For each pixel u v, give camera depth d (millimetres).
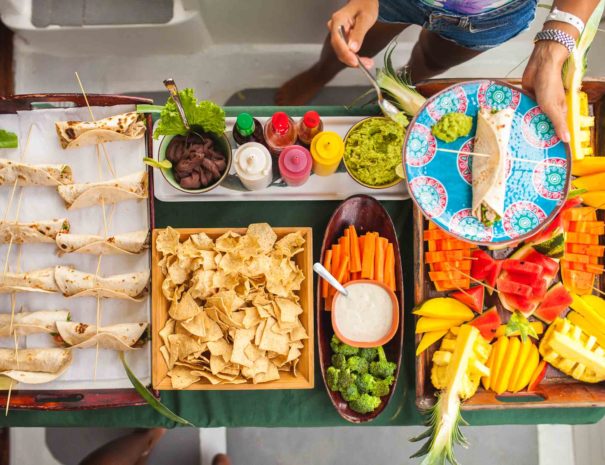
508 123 1083
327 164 1088
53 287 1193
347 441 1895
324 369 1167
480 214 1104
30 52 1933
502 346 1201
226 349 1126
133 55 1959
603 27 1776
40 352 1174
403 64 1956
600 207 1215
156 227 1246
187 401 1242
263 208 1258
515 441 1896
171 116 1053
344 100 1948
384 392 1156
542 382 1240
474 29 1315
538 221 1099
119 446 1671
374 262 1168
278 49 1973
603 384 1219
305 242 1140
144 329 1184
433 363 1228
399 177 1164
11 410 1241
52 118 1209
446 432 1121
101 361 1204
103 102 1191
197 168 1115
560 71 1087
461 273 1184
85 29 1836
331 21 1147
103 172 1226
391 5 1323
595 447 1756
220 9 1781
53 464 1848
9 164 1166
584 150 1236
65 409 1126
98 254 1219
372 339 1154
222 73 1972
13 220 1216
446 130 1099
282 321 1114
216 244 1131
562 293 1201
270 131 1097
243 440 1891
